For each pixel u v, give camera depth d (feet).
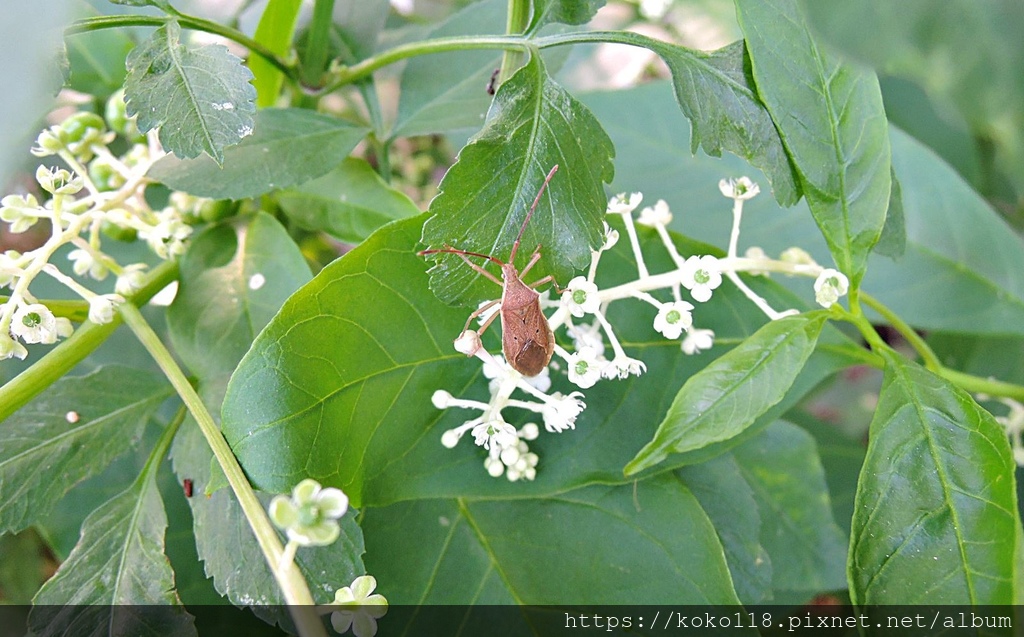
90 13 0.69
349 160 0.78
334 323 0.67
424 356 0.68
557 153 0.66
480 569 0.72
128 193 0.73
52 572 0.84
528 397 0.72
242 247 0.74
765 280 0.75
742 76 0.69
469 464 0.69
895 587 0.66
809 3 0.57
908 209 0.85
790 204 0.69
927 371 0.69
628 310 0.74
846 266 0.70
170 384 0.73
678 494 0.72
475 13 0.82
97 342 0.71
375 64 0.77
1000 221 0.84
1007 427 0.78
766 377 0.67
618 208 0.71
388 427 0.68
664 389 0.72
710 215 0.85
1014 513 0.66
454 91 0.80
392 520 0.73
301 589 0.61
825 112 0.69
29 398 0.69
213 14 0.84
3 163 0.55
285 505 0.60
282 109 0.74
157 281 0.73
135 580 0.69
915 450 0.68
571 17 0.69
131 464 0.81
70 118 0.75
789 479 0.85
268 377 0.65
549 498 0.73
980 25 0.55
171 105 0.65
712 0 1.03
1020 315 0.82
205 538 0.68
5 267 0.68
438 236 0.65
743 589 0.76
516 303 0.68
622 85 1.03
